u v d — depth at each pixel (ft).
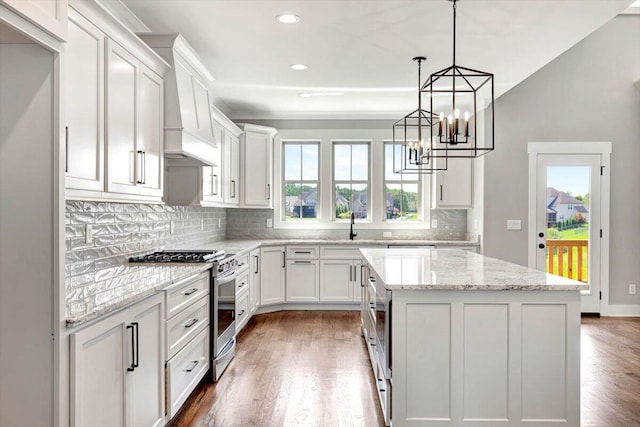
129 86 8.42
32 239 5.44
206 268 10.20
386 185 21.02
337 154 21.18
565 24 10.63
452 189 19.26
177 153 10.22
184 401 9.08
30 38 5.05
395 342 8.02
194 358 9.73
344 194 21.22
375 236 20.83
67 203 8.13
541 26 10.75
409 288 7.89
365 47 12.19
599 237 18.21
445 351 8.03
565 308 7.95
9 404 5.43
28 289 5.43
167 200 12.96
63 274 5.52
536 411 7.98
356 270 18.97
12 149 5.47
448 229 20.74
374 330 10.89
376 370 10.47
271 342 14.39
